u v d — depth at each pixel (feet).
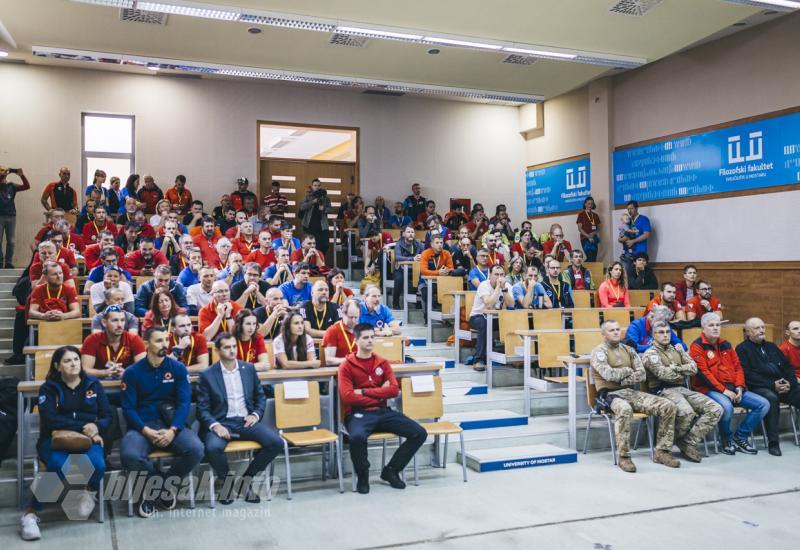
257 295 22.97
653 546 12.96
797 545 13.01
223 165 40.24
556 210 43.65
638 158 37.47
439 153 44.73
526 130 45.50
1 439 15.80
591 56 30.68
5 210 32.86
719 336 22.91
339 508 15.17
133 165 38.70
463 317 27.02
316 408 17.04
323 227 37.60
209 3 24.68
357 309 19.34
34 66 36.81
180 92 39.50
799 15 29.32
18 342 21.98
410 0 24.94
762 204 30.86
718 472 18.13
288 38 30.55
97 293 21.79
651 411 18.95
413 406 17.54
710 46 33.30
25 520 13.42
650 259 36.63
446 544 13.05
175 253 28.86
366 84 36.63
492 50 29.94
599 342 22.99
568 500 15.70
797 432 22.75
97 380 15.26
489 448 19.65
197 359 18.01
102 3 24.08
